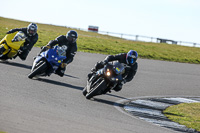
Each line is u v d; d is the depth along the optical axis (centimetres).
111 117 2573
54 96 2973
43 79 3759
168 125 2652
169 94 4359
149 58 8838
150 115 2977
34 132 1784
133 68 3164
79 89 3634
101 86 3036
